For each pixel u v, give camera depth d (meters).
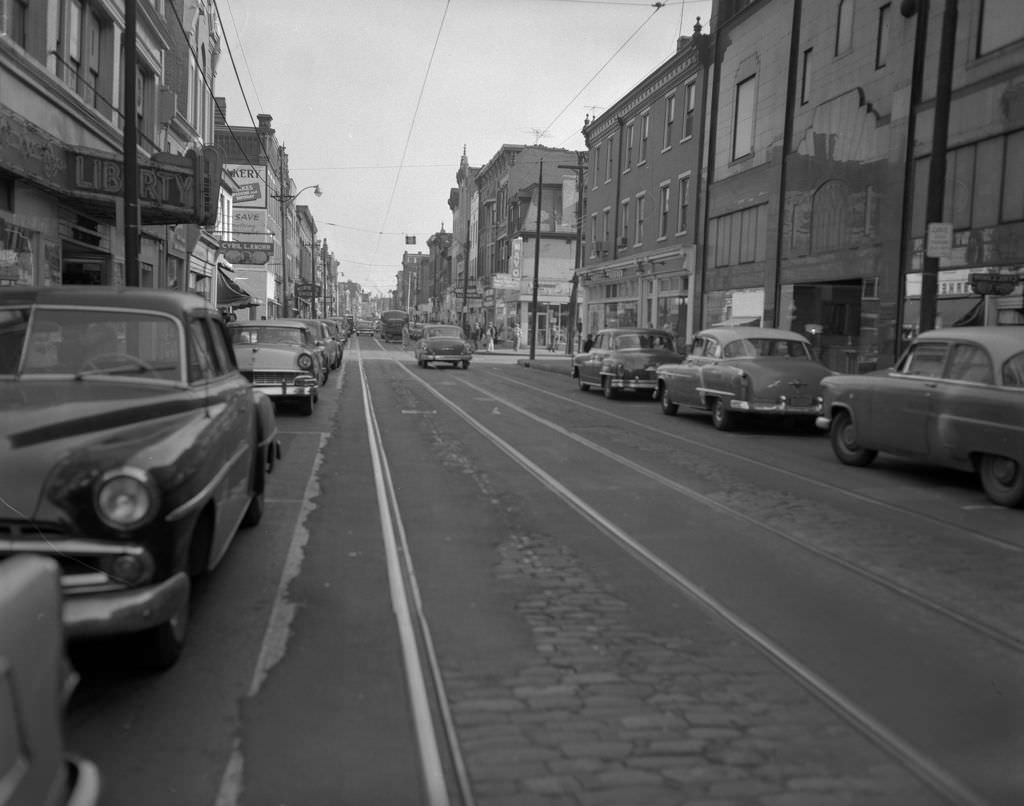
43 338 5.56
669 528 8.06
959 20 18.50
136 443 4.37
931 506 9.22
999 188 17.42
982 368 9.52
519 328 62.00
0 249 13.91
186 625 5.07
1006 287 14.71
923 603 5.94
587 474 10.89
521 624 5.48
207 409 5.43
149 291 5.95
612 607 5.83
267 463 8.25
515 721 4.13
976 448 9.36
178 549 4.32
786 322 25.30
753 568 6.76
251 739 3.93
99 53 19.42
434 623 5.48
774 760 3.78
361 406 19.05
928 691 4.53
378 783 3.57
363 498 9.25
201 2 30.84
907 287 20.08
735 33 28.41
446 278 109.44
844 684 4.61
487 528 7.98
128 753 3.80
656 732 4.03
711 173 30.11
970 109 18.11
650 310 36.22
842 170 22.52
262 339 17.78
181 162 18.44
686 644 5.17
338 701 4.34
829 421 12.27
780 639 5.25
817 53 23.94
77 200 16.78
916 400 10.29
